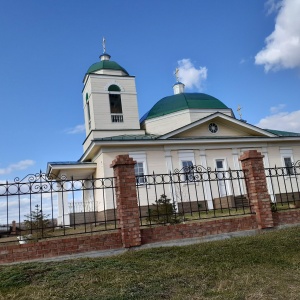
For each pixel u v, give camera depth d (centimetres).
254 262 606
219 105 2541
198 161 2130
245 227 841
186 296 445
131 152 2002
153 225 916
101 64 2498
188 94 2591
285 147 2378
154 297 446
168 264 602
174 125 2428
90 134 2306
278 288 465
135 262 618
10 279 535
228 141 2200
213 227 809
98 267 589
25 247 651
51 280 528
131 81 2448
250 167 883
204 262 614
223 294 448
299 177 2334
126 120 2372
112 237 719
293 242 722
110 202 1803
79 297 454
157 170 2028
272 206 949
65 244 679
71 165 1978
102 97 2348
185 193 2009
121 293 461
